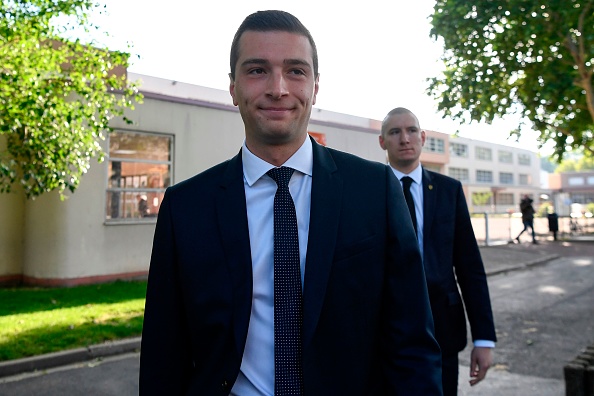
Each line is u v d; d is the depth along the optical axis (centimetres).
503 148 6494
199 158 1155
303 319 132
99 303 796
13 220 1020
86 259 990
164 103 1100
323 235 138
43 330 622
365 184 150
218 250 143
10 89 647
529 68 1191
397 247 144
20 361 521
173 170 1113
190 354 158
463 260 272
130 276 1048
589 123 1386
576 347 585
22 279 1020
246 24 152
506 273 1266
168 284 152
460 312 258
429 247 256
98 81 743
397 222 146
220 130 1195
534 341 616
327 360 133
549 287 1027
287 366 133
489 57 1182
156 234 157
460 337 255
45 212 977
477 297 267
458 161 5703
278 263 138
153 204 1095
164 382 152
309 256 136
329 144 1466
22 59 666
